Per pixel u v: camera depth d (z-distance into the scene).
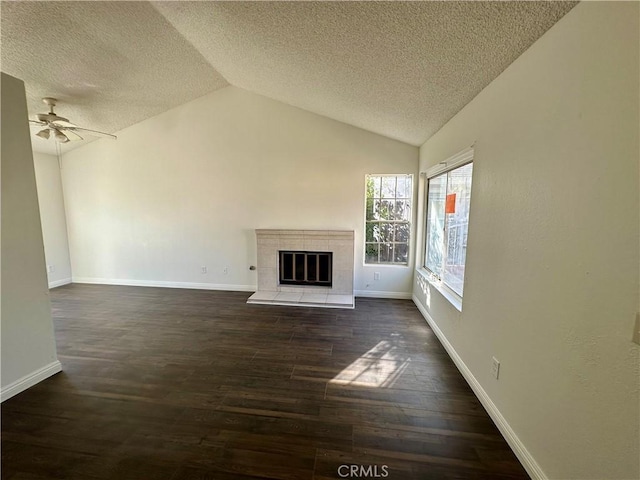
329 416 1.91
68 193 5.08
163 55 3.28
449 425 1.83
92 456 1.59
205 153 4.65
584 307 1.15
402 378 2.35
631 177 0.95
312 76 2.84
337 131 4.34
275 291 4.58
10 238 2.11
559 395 1.28
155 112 4.57
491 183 1.92
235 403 2.04
